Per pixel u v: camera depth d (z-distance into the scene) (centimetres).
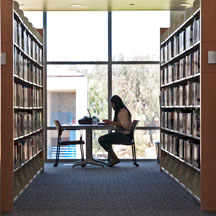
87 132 853
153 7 886
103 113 957
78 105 956
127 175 729
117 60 956
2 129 471
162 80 790
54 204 500
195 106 512
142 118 957
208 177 466
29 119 629
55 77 954
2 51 468
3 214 453
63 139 955
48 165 879
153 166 855
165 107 750
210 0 462
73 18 952
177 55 633
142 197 538
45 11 923
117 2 838
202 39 463
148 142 952
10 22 468
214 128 465
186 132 573
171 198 532
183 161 586
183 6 873
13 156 473
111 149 849
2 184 471
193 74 531
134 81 957
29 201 517
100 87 957
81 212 460
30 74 649
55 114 956
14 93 508
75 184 637
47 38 951
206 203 467
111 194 559
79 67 957
